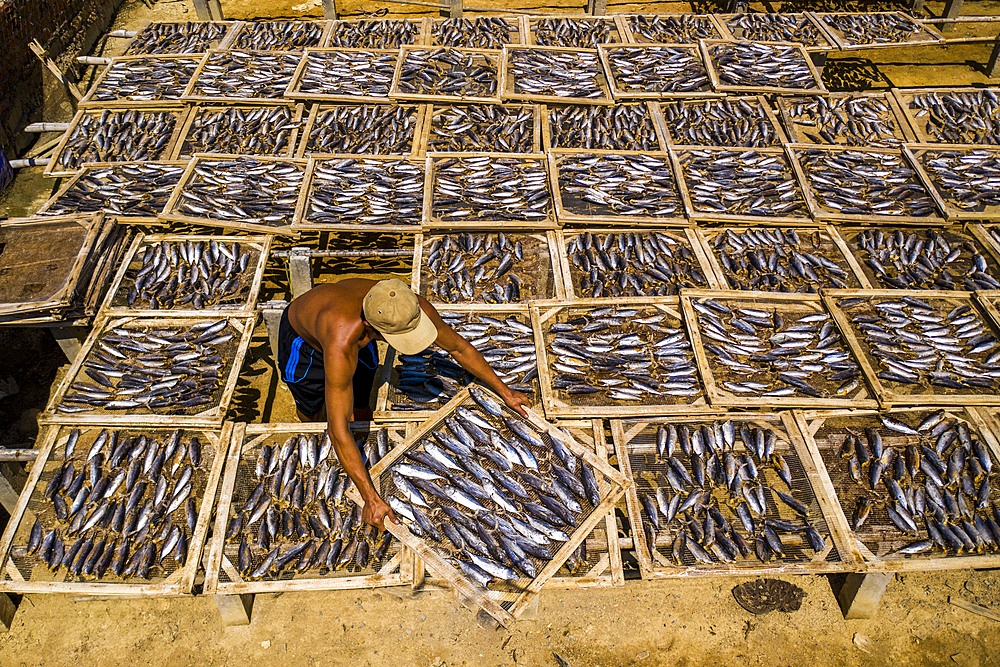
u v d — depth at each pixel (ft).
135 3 47.03
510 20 35.50
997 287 20.11
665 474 15.44
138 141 26.96
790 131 27.12
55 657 15.67
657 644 15.96
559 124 27.50
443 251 21.48
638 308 19.35
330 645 15.88
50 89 35.42
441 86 28.96
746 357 17.85
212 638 15.96
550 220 22.56
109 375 17.46
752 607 16.43
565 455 14.38
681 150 25.40
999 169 24.90
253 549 14.14
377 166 24.82
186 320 19.01
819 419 16.43
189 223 21.97
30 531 14.53
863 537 14.35
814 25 34.96
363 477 12.63
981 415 16.48
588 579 13.42
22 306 18.12
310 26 35.19
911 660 15.60
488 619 16.37
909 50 41.63
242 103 28.53
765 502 14.88
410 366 17.40
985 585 16.87
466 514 13.46
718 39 32.58
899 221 22.56
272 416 21.09
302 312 14.37
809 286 20.56
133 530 14.40
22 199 29.91
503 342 18.33
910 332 18.58
